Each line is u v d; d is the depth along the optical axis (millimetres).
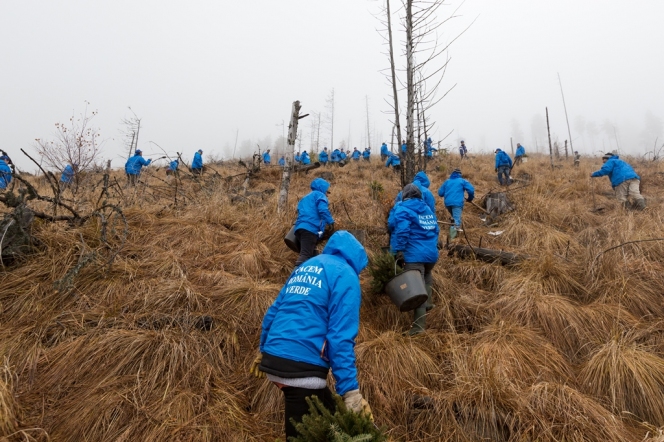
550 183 9367
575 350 3305
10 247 3717
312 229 4371
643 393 2594
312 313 1881
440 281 4285
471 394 2588
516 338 3236
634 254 4602
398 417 2582
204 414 2449
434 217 3834
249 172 9414
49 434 2289
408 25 5809
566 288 4117
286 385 1798
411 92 5801
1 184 7266
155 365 2766
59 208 5289
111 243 4320
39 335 2984
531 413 2426
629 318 3482
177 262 4145
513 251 5109
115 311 3309
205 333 3174
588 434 2283
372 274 3742
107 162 7590
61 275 3668
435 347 3268
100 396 2486
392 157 12898
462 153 17766
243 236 5164
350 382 1755
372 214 6488
